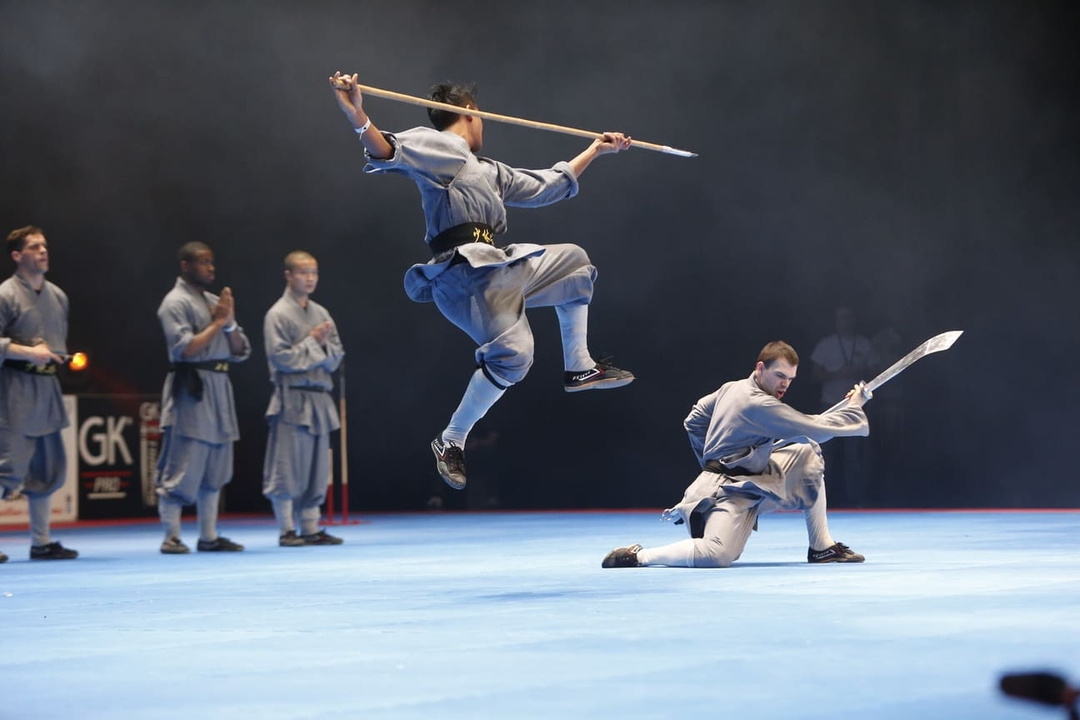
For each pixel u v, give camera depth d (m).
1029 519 9.80
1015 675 1.67
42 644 3.46
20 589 5.39
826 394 12.40
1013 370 13.38
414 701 2.50
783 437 5.47
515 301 4.41
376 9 14.28
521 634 3.41
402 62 14.39
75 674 2.93
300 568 6.33
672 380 14.33
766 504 5.61
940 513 11.09
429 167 4.41
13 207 14.49
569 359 4.73
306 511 8.79
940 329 13.58
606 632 3.40
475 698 2.52
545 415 14.45
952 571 5.15
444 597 4.52
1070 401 13.20
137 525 12.14
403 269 14.77
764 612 3.76
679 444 14.28
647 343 14.36
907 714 2.30
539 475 14.48
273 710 2.45
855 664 2.82
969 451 13.27
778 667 2.80
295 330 8.77
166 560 7.34
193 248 8.36
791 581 4.76
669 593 4.39
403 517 12.80
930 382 13.44
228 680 2.80
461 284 4.40
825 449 13.09
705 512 5.61
